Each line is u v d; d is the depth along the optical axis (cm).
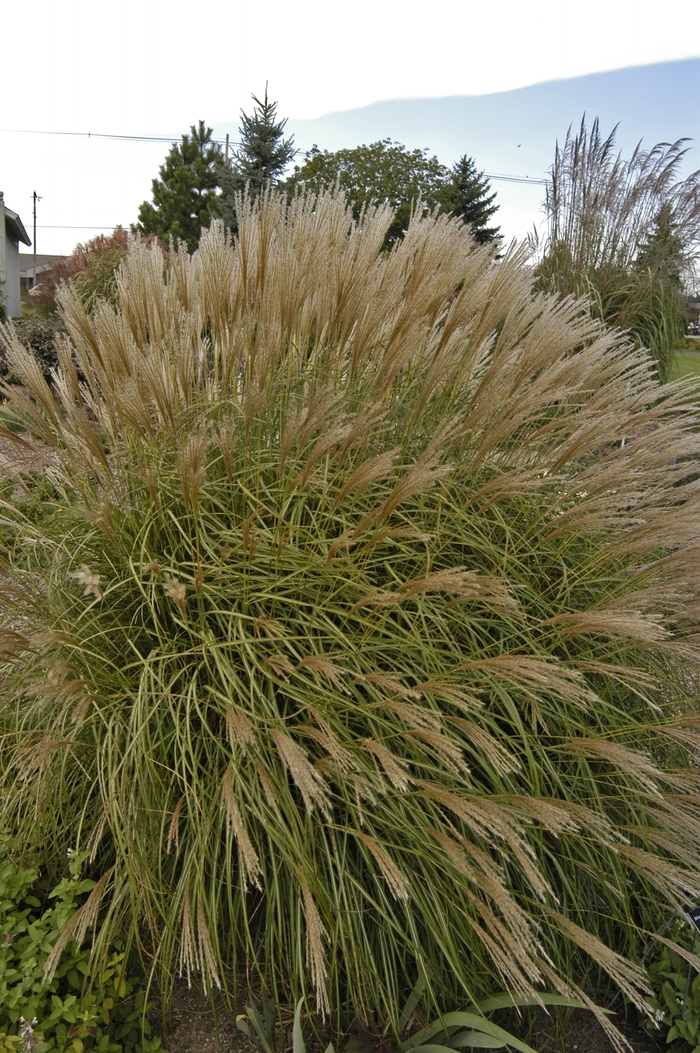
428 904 217
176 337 295
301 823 216
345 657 241
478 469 290
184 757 221
